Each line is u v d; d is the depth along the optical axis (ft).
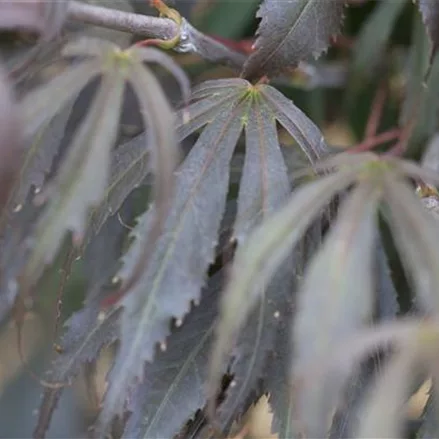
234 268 1.33
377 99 2.03
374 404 1.26
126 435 1.53
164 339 1.43
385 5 1.97
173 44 1.58
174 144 1.33
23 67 1.56
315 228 1.48
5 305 1.55
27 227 1.52
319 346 1.26
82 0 1.60
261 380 1.51
